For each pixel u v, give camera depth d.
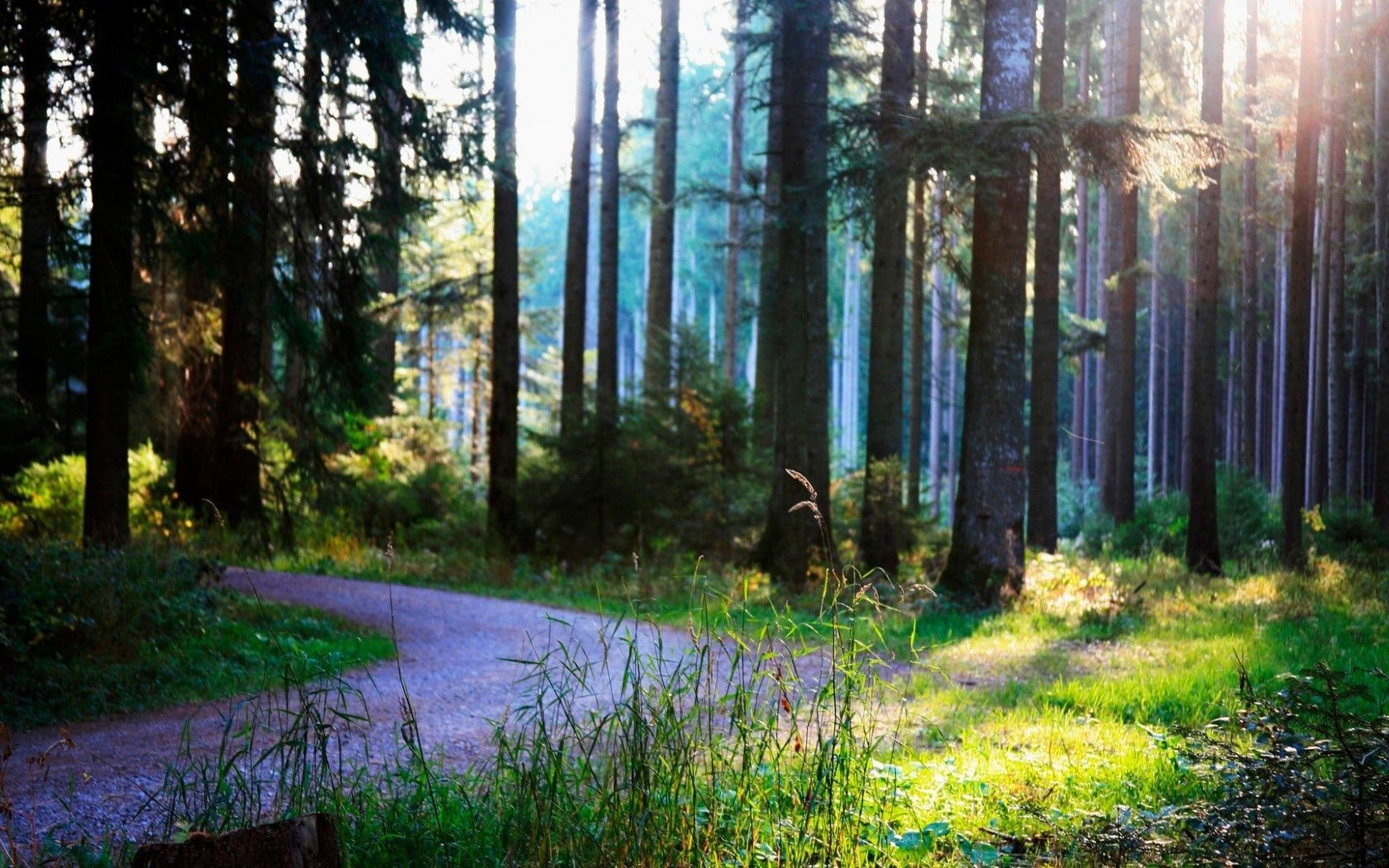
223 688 9.20
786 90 17.25
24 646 9.16
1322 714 4.61
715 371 21.08
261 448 19.73
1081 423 42.53
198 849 3.36
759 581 16.39
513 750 5.02
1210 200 19.38
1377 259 24.02
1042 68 19.11
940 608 14.64
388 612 13.70
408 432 24.31
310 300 14.66
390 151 14.49
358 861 4.61
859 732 6.52
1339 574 17.59
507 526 19.94
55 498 18.38
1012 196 15.47
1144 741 7.19
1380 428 23.64
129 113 12.36
